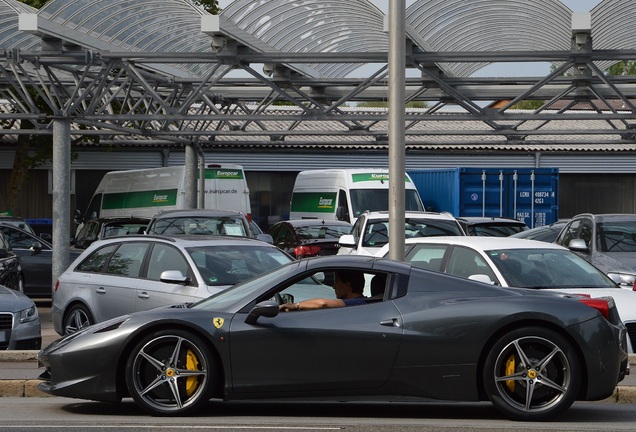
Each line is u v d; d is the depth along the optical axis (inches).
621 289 543.8
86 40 869.2
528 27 856.9
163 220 913.5
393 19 584.7
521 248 552.7
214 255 586.9
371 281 407.8
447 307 391.2
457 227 866.8
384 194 1307.8
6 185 1834.4
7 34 897.5
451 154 1876.2
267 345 392.5
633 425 386.6
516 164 1877.5
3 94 1085.1
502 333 388.5
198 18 855.1
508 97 1070.4
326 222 1112.8
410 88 1115.3
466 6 817.5
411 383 389.7
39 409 433.4
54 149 879.1
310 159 1871.3
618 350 392.5
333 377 391.5
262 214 1878.7
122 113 958.4
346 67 1050.7
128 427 373.4
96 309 617.3
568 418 406.6
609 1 792.9
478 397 389.1
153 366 401.1
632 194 1892.2
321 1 812.0
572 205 1902.1
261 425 378.9
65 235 864.9
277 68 1034.1
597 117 934.4
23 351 565.3
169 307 419.5
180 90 1098.7
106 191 1400.1
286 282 405.7
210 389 397.1
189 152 1259.2
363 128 1109.1
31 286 999.0
